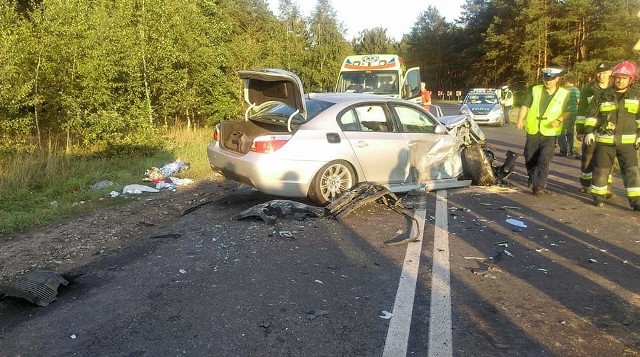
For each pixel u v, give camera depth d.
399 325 3.47
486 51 55.28
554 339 3.31
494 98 23.41
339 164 6.71
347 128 6.89
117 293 3.98
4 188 7.36
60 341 3.25
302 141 6.41
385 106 7.44
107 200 7.22
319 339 3.27
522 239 5.50
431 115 8.03
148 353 3.09
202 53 14.95
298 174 6.38
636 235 5.70
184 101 14.87
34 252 4.95
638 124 6.71
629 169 6.77
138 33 12.89
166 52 13.29
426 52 76.94
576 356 3.11
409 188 7.50
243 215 6.06
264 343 3.21
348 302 3.83
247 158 6.31
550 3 48.25
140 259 4.75
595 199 7.08
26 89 9.27
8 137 9.68
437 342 3.25
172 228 5.77
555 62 45.88
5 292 3.78
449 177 8.27
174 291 4.02
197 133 15.28
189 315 3.60
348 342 3.23
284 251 4.99
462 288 4.14
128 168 9.75
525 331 3.42
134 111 11.71
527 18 48.66
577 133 7.77
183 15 14.57
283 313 3.63
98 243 5.24
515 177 9.45
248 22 33.91
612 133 6.73
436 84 77.44
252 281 4.22
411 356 3.08
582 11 44.12
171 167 9.36
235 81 16.91
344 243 5.27
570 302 3.90
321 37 36.62
